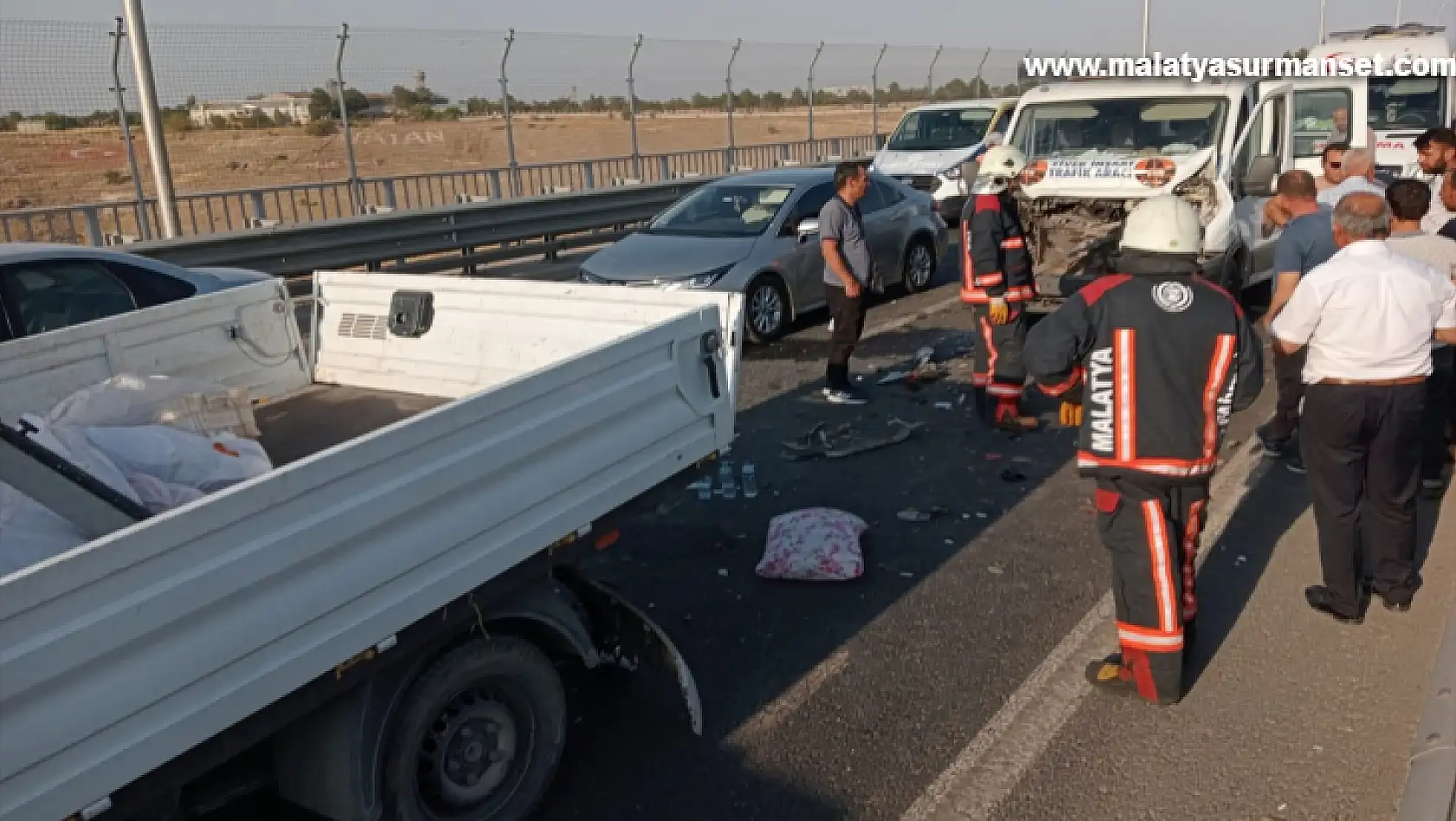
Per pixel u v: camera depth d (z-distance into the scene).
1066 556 5.38
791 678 4.33
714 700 4.20
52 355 4.20
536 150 25.80
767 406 8.12
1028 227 9.79
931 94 25.86
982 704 4.09
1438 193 6.77
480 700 3.34
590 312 4.45
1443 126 15.27
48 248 6.39
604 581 5.22
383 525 2.80
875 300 12.16
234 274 7.65
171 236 11.88
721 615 4.88
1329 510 4.52
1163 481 3.83
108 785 2.23
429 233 13.09
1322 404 4.43
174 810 2.60
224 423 4.16
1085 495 6.18
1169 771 3.63
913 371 8.91
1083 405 3.97
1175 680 3.94
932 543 5.59
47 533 2.83
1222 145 9.08
